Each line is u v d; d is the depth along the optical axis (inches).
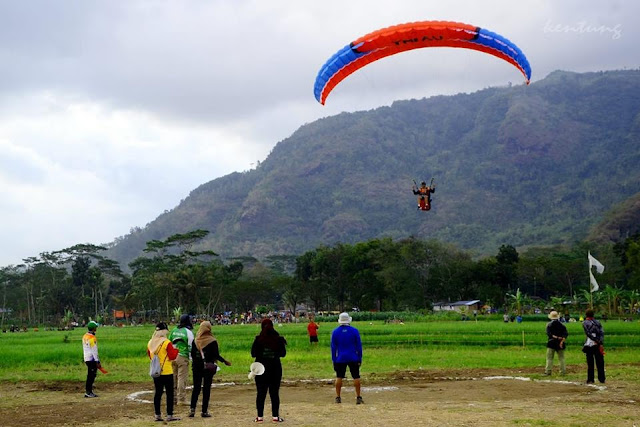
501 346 1690.5
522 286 6141.7
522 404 676.1
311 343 1715.1
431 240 5969.5
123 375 1107.3
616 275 5762.8
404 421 558.3
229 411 675.4
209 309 5880.9
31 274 6619.1
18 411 706.2
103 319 6048.2
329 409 656.4
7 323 6441.9
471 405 670.5
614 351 1499.8
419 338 1895.9
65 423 620.7
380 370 1097.4
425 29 1144.2
